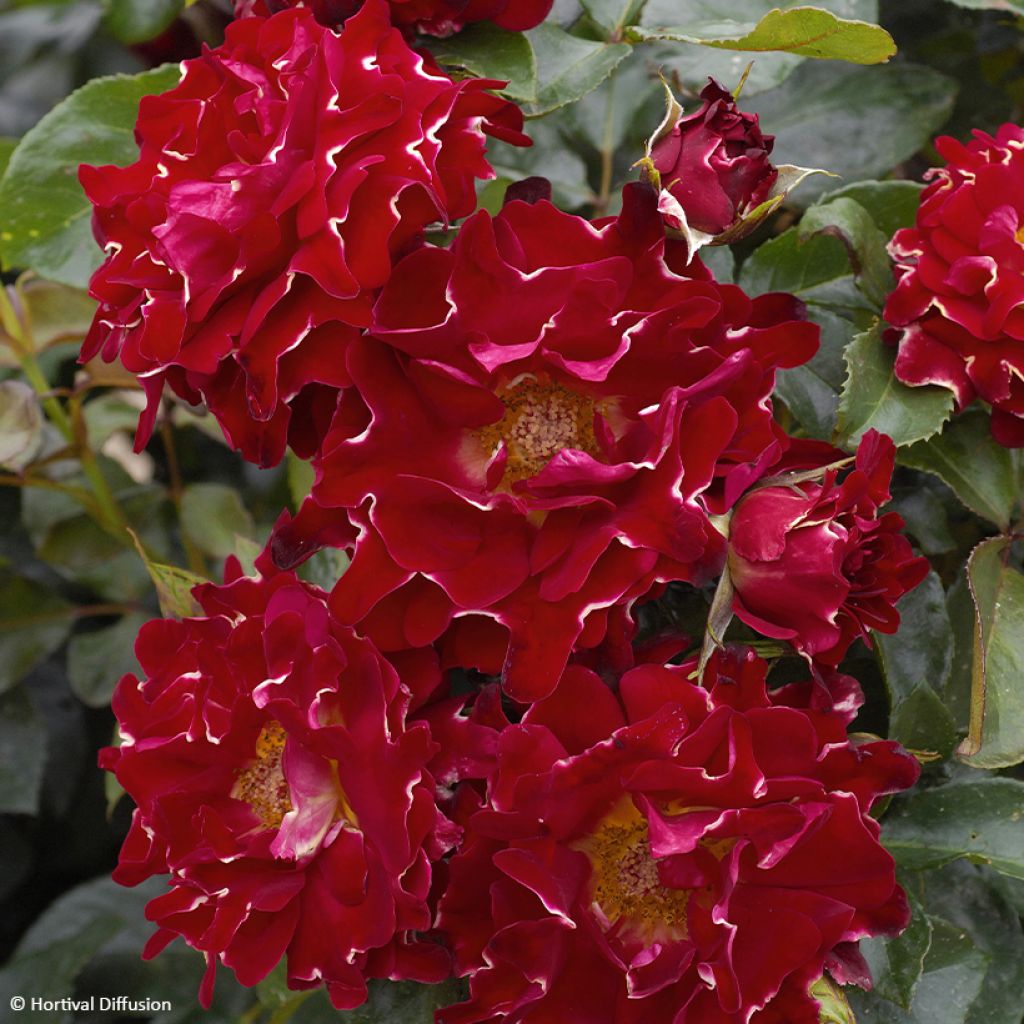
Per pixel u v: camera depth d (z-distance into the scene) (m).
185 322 0.69
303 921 0.71
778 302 0.72
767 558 0.69
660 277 0.70
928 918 0.74
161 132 0.71
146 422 0.71
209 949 0.70
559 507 0.69
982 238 0.74
